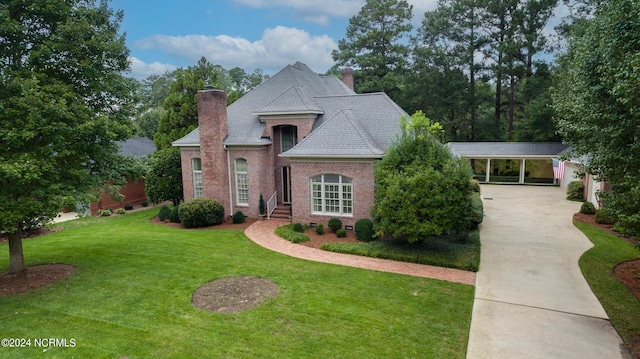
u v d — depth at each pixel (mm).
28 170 9539
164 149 26500
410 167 13531
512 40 38156
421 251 14055
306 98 21109
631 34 8695
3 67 10289
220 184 20969
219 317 9070
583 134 10508
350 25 49312
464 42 43156
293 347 7746
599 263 13102
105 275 12016
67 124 10625
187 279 11625
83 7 11445
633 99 7855
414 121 14453
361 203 17312
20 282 11445
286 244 15828
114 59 12281
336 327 8586
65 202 10094
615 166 9422
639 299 10172
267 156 21000
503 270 12617
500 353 7699
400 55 47500
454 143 40156
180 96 29656
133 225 20781
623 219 8289
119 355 7469
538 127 37688
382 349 7695
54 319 9031
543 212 22938
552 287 11078
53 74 11188
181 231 18656
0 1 9969
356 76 48031
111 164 12938
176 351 7605
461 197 12828
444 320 8992
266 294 10453
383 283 11312
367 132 19234
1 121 9805
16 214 9828
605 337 8305
